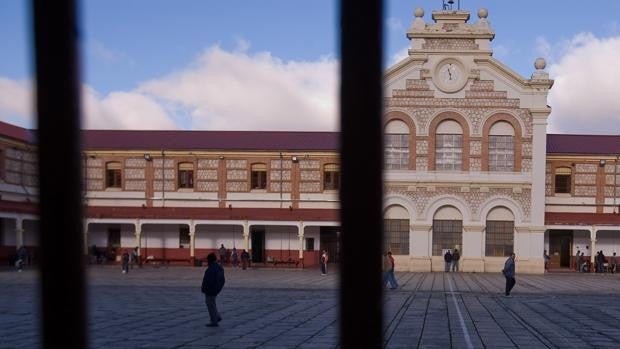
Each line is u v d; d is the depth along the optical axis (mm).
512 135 58344
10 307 26078
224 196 63188
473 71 58656
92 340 18094
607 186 61875
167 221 60562
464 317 23828
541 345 17750
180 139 65625
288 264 61531
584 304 29578
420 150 58812
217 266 20891
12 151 57312
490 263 57719
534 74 58000
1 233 55000
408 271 58094
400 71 59281
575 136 67188
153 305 27641
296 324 21750
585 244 61188
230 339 18422
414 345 17516
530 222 57750
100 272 52219
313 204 62781
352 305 5340
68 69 5383
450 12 58844
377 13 5113
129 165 63531
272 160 63250
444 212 58719
